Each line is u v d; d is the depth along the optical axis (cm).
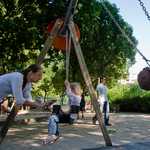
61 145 421
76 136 534
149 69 191
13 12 952
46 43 387
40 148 393
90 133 586
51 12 961
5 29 782
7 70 1430
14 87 251
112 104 2195
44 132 616
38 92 2788
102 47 1700
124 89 2356
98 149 284
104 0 1767
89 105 3234
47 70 3159
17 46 1012
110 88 2416
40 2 982
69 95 398
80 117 1252
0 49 941
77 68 1606
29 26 925
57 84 2511
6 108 1706
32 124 872
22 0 966
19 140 479
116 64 2148
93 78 2081
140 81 194
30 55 1330
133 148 277
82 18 1047
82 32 1126
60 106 368
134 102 2006
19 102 259
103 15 1686
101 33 1653
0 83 251
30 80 269
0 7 945
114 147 290
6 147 402
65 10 947
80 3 1058
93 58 1734
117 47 1795
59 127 730
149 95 1847
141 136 535
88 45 1383
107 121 784
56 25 393
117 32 1772
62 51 1524
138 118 1163
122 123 870
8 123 318
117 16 1747
